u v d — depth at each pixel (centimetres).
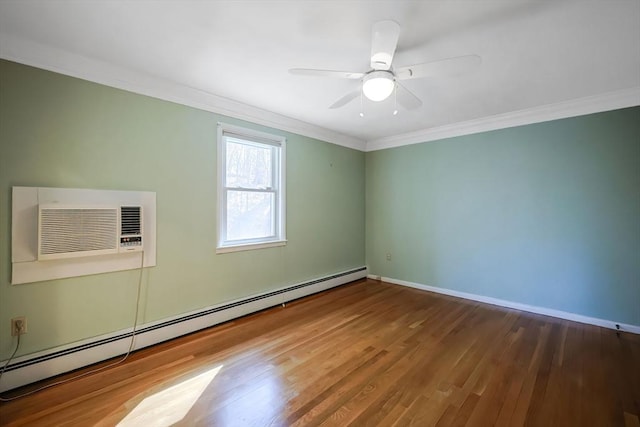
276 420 166
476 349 249
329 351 245
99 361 225
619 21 174
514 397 186
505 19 172
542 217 335
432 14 168
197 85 268
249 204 338
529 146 341
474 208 384
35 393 189
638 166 282
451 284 405
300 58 220
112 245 230
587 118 305
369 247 498
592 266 306
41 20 173
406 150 450
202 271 291
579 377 208
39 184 203
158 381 202
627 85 268
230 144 321
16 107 195
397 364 225
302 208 394
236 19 173
